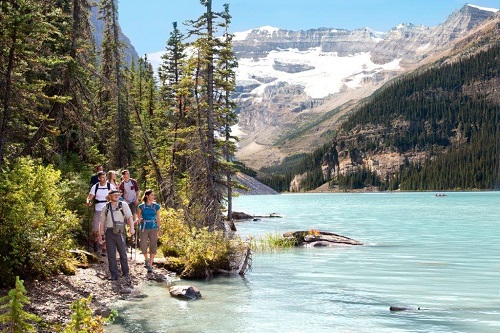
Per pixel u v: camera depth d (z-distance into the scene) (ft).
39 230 42.11
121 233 46.39
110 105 117.29
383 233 115.34
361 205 325.21
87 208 58.75
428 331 33.04
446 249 82.94
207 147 103.40
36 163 57.16
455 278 55.01
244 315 37.24
